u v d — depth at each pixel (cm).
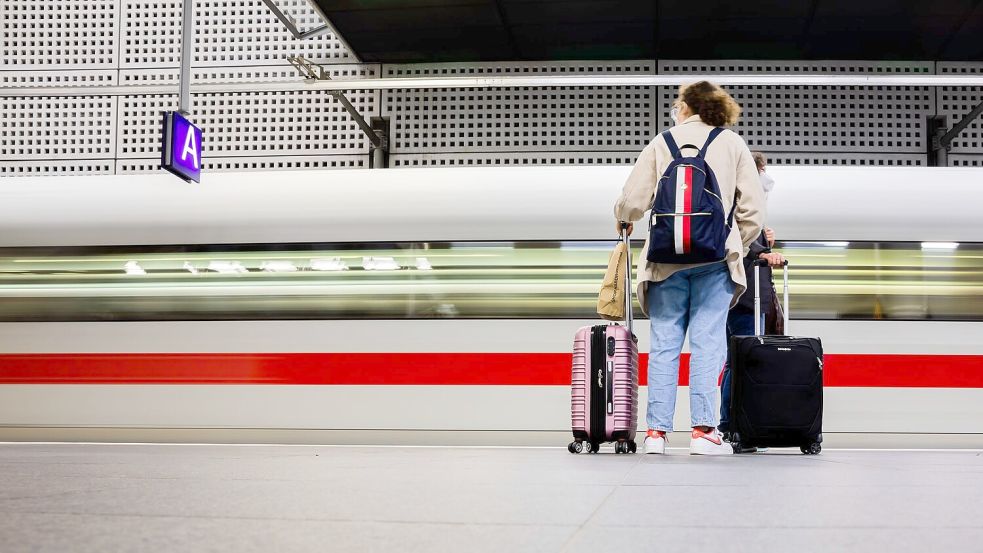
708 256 343
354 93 970
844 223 604
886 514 165
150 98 995
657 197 349
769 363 388
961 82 691
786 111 940
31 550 119
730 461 324
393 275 617
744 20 855
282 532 140
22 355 633
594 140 948
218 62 991
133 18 1006
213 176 648
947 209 609
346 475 253
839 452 462
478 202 620
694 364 366
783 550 126
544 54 949
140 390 622
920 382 585
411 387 601
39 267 645
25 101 998
